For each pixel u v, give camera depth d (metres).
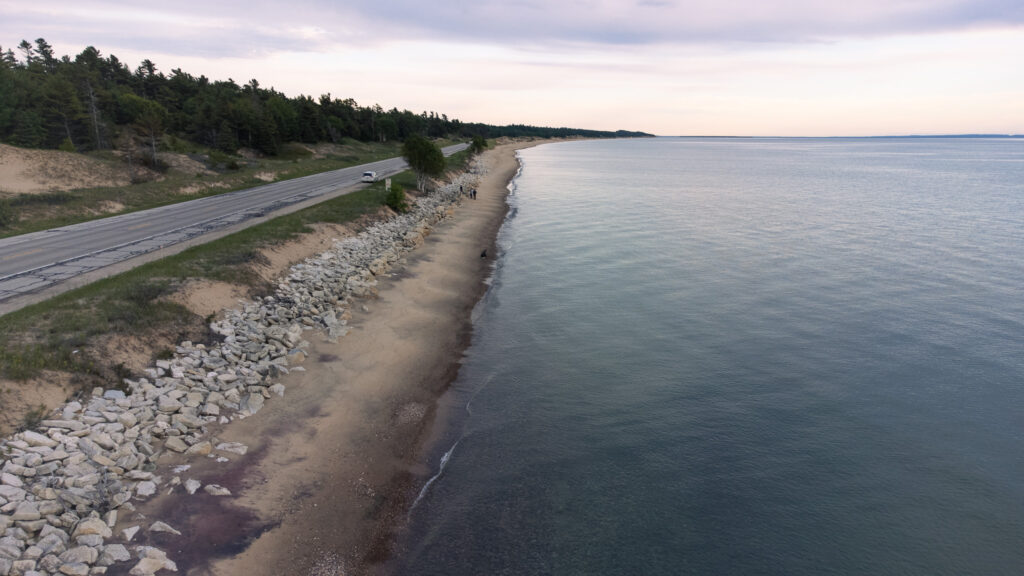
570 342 27.70
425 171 69.38
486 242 49.97
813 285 36.62
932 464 18.19
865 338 27.95
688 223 59.84
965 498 16.64
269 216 45.53
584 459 18.30
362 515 15.41
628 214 66.12
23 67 110.62
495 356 26.11
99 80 106.75
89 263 29.94
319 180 74.75
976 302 33.00
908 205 74.81
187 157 82.12
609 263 42.59
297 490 15.91
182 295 24.95
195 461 16.19
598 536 15.01
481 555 14.29
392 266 39.44
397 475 17.25
